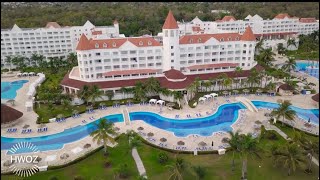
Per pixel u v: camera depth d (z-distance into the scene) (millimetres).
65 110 94188
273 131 76750
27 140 75750
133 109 94938
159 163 63750
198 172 56812
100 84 105062
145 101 100250
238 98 101812
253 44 117812
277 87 110312
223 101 101125
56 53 161875
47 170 61781
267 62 142250
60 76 131000
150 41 112125
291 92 106062
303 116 88500
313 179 57594
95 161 65062
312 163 62656
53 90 109938
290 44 184250
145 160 65188
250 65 120750
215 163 63344
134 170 61281
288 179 57562
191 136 76562
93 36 142125
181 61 115688
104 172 60844
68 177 59281
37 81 124125
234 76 114562
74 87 104938
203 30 159250
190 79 110062
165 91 98438
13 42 157125
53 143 74250
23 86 123250
